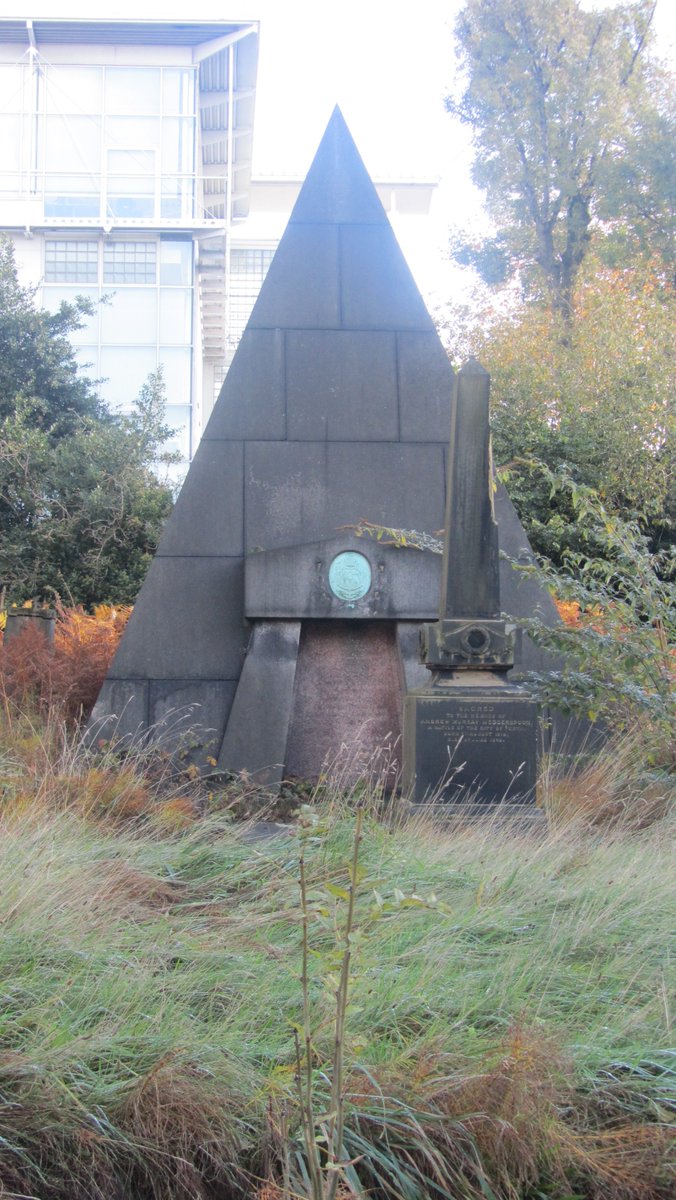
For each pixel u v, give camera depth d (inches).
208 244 1115.3
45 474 691.4
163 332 1085.1
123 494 676.1
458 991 161.2
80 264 1088.2
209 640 386.6
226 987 161.8
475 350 903.7
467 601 304.5
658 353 743.7
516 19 986.7
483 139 1029.8
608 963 175.6
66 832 227.8
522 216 1045.2
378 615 373.1
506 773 293.6
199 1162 133.0
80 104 1082.1
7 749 307.3
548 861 219.9
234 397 405.4
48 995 150.7
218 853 230.2
